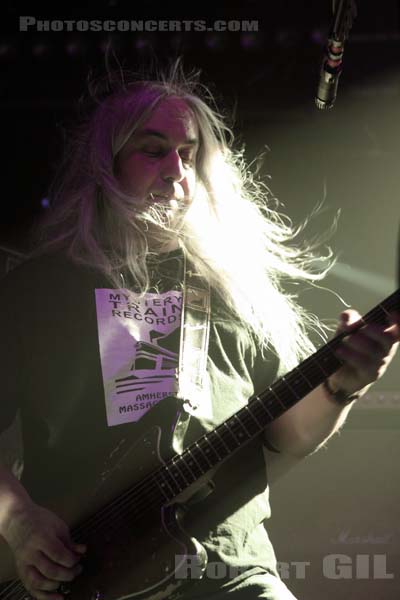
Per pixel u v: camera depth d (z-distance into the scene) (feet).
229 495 8.21
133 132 9.34
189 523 8.02
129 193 9.29
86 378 8.49
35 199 14.19
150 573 7.73
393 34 14.65
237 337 8.96
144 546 7.80
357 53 14.56
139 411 8.38
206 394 8.54
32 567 7.79
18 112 14.35
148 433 8.15
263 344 9.17
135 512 7.91
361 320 7.76
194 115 9.64
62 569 7.68
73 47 14.51
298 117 14.44
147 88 9.54
